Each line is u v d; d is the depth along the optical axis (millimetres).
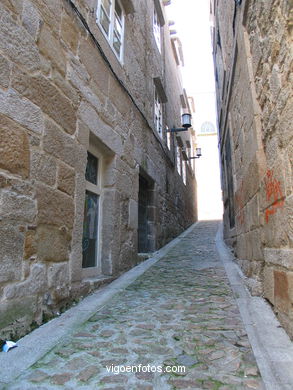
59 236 2998
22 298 2410
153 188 7320
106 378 1774
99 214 4438
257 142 3158
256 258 3443
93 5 4156
